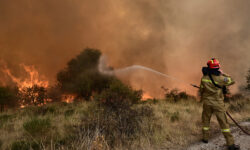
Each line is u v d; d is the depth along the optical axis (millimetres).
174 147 3387
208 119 3479
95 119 4094
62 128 4285
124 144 3477
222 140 3537
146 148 3314
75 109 6633
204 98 3387
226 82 3154
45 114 5945
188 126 4613
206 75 3312
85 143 3225
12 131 4195
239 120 5188
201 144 3438
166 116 5547
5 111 7922
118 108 4531
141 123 4258
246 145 3168
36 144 3377
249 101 7590
